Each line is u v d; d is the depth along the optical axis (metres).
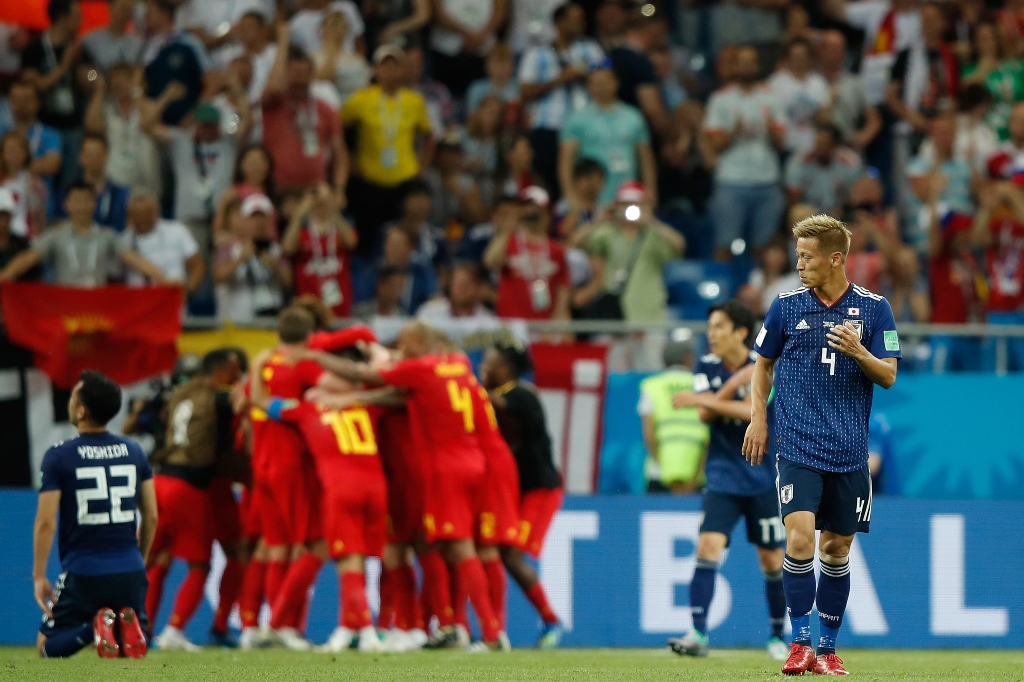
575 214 47.22
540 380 39.25
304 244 43.44
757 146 49.56
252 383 33.12
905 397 39.44
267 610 37.38
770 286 45.56
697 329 39.56
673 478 37.34
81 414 27.86
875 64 56.50
